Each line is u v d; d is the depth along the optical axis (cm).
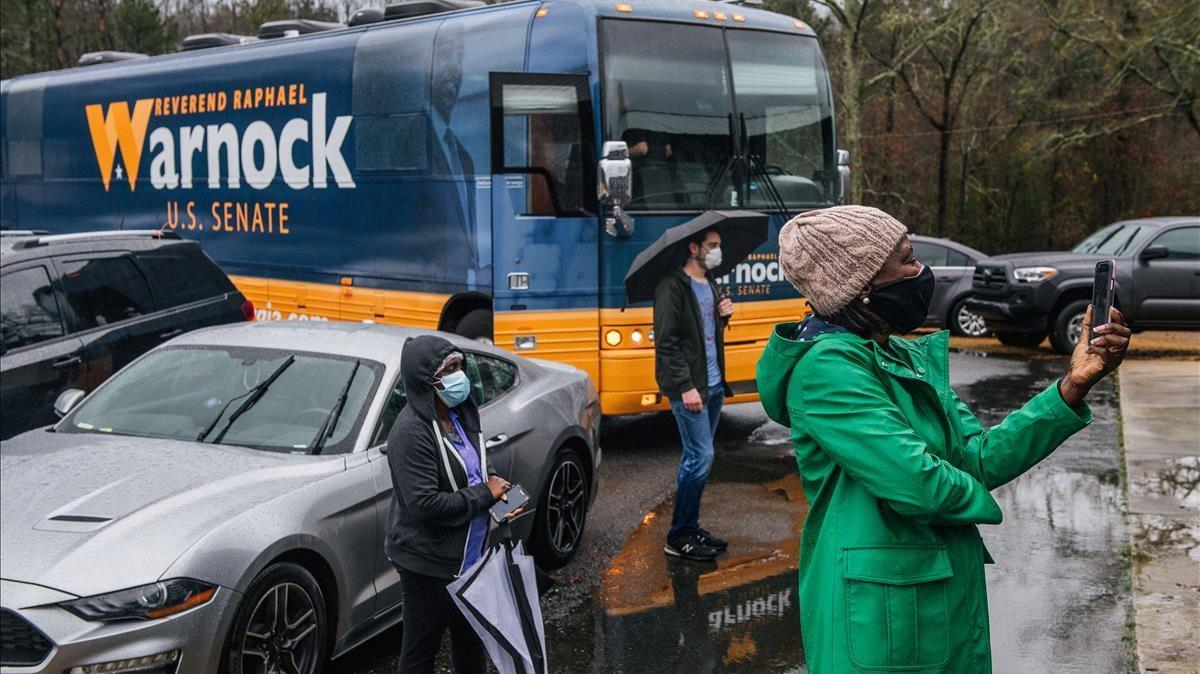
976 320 1822
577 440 687
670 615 578
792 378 249
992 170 3856
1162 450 915
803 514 773
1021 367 1461
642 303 962
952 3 3403
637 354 959
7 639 409
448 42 1027
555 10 958
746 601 597
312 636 469
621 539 722
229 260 1300
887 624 236
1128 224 1670
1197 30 2934
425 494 393
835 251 245
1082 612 562
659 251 651
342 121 1135
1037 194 3766
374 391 547
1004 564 643
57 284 786
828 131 1074
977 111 3825
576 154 944
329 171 1155
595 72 939
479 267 998
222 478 479
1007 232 3816
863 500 243
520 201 953
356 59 1117
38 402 746
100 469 491
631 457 977
